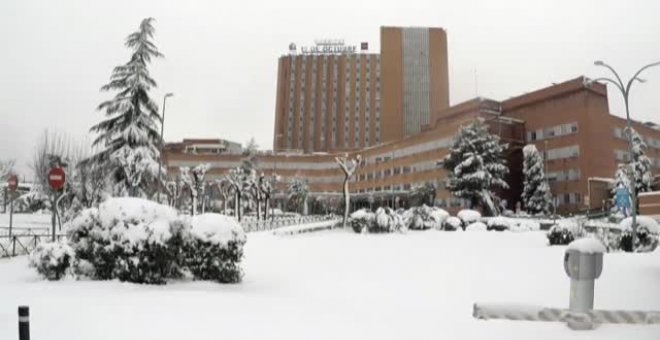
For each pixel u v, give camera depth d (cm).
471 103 8544
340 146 15612
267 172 11906
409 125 14900
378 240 3042
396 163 10019
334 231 4175
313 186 11906
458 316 884
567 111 7456
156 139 3253
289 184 10712
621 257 1794
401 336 728
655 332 743
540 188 7062
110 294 1020
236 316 828
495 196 6875
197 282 1259
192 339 677
